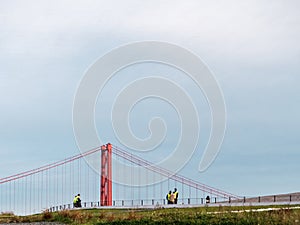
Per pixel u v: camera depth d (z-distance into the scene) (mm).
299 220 38531
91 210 71062
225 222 38750
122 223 41625
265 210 47000
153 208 65188
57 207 84250
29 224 47688
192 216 42156
